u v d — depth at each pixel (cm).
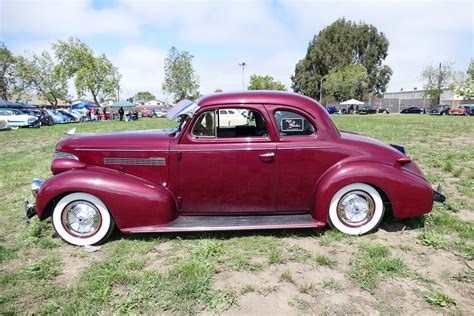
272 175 360
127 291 272
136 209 347
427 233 362
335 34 6594
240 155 356
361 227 366
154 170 362
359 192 362
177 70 3822
